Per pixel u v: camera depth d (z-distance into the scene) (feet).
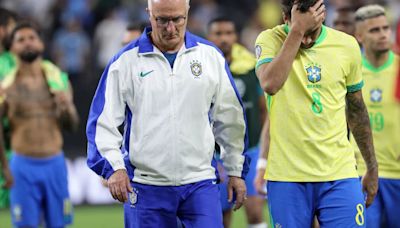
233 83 73.67
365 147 74.54
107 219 150.71
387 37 90.33
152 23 71.10
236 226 140.46
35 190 110.22
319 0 67.82
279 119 70.08
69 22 209.97
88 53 210.38
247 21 222.28
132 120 72.13
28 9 222.28
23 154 109.91
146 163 71.61
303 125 69.46
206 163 72.79
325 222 69.72
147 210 72.38
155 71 71.56
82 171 168.86
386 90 91.09
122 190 69.87
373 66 92.07
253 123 110.11
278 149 70.28
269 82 67.87
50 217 111.45
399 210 91.81
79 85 177.06
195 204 72.18
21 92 109.91
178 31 70.23
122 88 71.77
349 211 69.21
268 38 70.74
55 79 110.93
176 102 71.41
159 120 71.31
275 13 223.51
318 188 69.67
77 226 143.13
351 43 70.79
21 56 108.88
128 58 71.92
